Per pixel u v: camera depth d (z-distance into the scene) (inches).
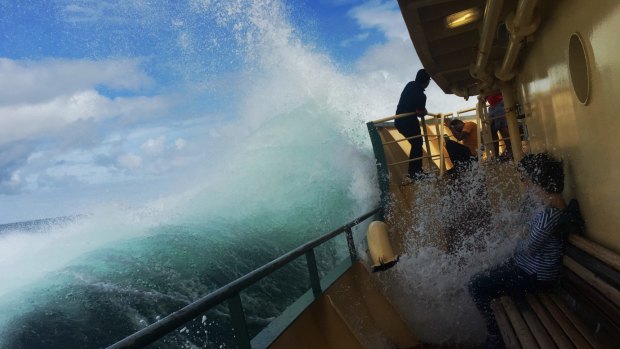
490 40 136.6
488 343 136.6
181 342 193.3
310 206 297.9
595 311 96.3
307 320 126.3
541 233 120.7
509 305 130.6
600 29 82.7
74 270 236.5
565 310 114.1
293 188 310.0
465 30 164.4
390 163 228.4
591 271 96.8
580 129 107.4
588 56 91.3
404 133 241.8
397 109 244.1
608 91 84.4
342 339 135.9
